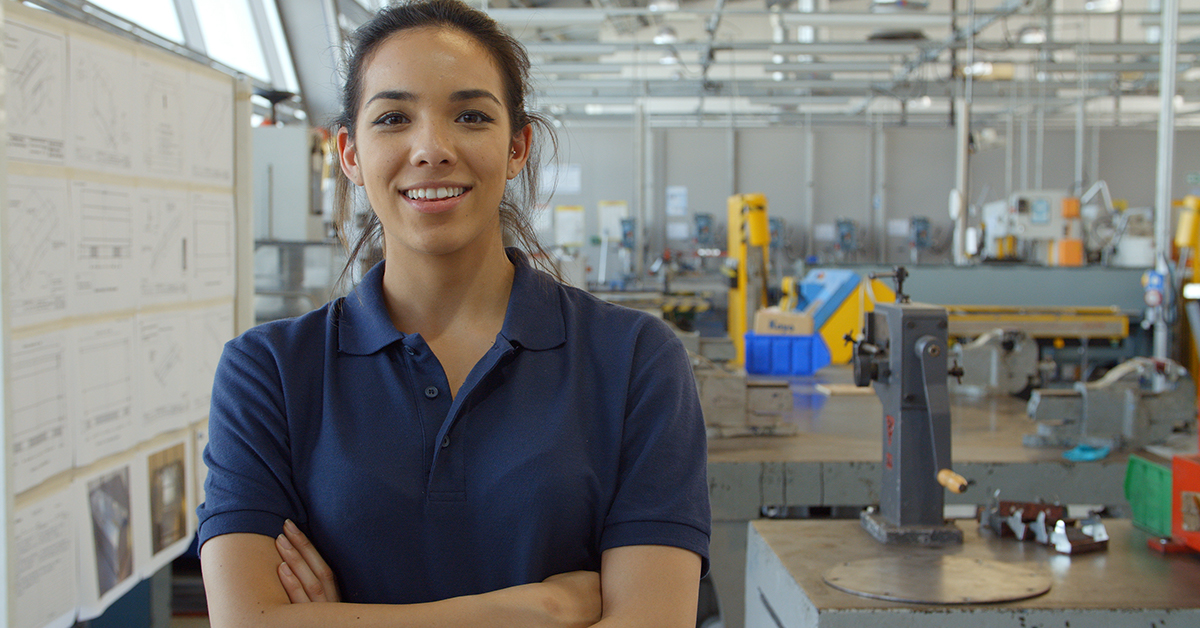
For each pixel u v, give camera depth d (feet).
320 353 3.15
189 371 6.97
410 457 2.91
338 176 3.75
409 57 2.93
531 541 2.85
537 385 3.04
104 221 5.84
